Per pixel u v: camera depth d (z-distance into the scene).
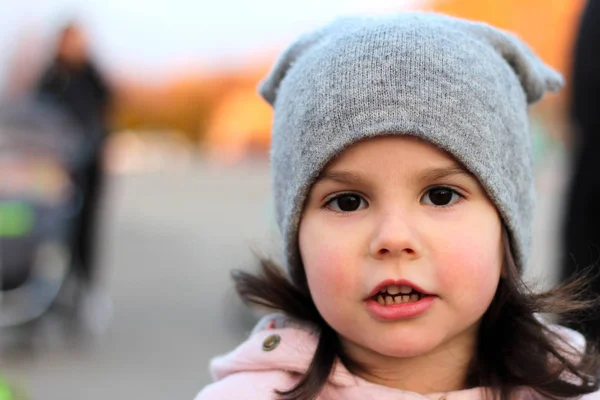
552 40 12.02
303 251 1.77
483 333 1.84
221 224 10.59
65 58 5.30
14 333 5.14
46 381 4.49
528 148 1.88
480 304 1.70
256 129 20.41
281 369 1.84
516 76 1.93
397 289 1.66
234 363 1.88
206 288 6.97
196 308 6.25
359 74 1.71
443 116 1.67
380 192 1.66
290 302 1.96
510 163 1.77
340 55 1.75
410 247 1.62
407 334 1.66
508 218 1.74
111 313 6.07
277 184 1.90
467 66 1.75
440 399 1.76
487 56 1.82
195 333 5.54
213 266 7.89
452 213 1.68
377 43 1.74
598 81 2.97
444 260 1.64
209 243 9.15
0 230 4.66
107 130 5.48
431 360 1.79
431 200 1.69
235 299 5.53
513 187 1.78
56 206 4.78
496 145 1.73
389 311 1.65
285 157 1.83
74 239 5.28
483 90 1.74
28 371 4.66
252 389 1.80
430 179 1.67
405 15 1.88
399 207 1.65
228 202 12.93
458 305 1.67
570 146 3.16
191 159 21.64
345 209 1.71
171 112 23.28
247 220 10.96
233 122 20.78
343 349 1.83
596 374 1.84
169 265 7.93
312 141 1.71
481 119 1.71
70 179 4.86
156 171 18.20
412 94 1.67
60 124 4.79
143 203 12.60
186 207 12.25
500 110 1.77
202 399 1.82
